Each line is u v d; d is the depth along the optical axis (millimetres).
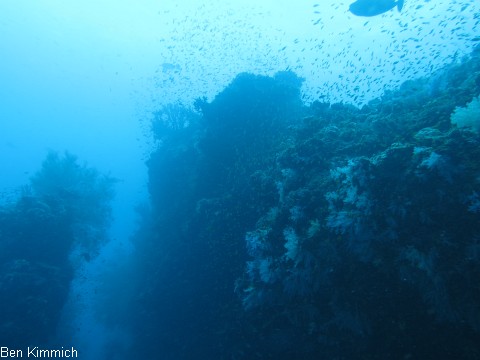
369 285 4695
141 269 14977
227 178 10672
